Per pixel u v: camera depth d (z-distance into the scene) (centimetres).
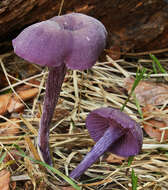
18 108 30
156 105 31
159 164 28
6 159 27
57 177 27
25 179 26
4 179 25
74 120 30
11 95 30
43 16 31
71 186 26
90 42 22
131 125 25
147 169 28
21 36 23
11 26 31
